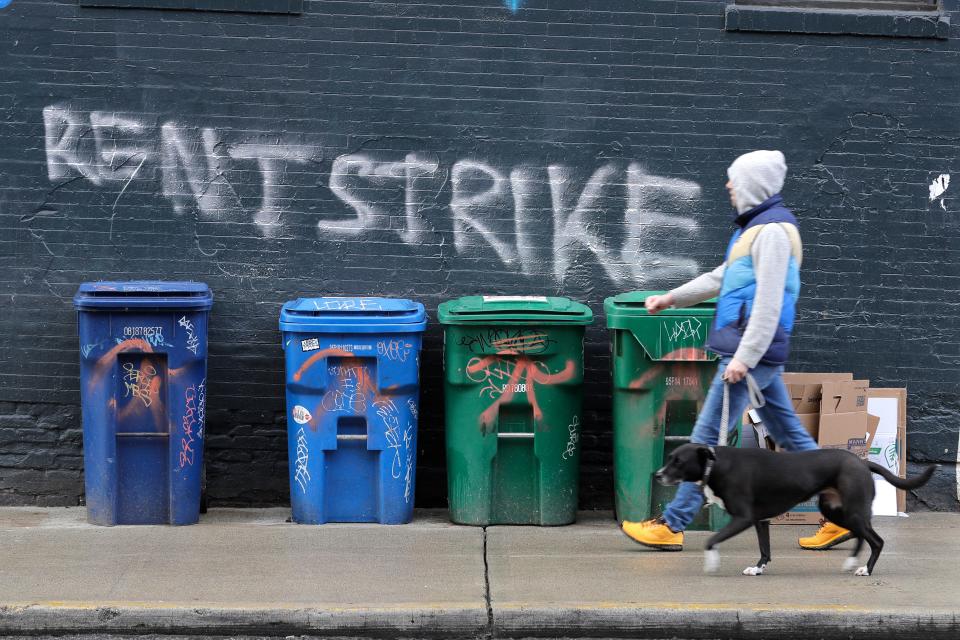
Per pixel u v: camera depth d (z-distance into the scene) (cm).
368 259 1820
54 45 1783
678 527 1484
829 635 1263
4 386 1811
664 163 1816
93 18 1783
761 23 1798
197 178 1806
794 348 1841
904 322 1833
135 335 1638
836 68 1811
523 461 1694
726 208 1817
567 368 1672
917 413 1839
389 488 1681
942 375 1838
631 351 1652
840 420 1709
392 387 1662
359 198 1814
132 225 1808
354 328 1639
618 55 1805
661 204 1817
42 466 1817
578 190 1816
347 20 1794
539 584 1368
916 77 1812
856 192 1823
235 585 1362
